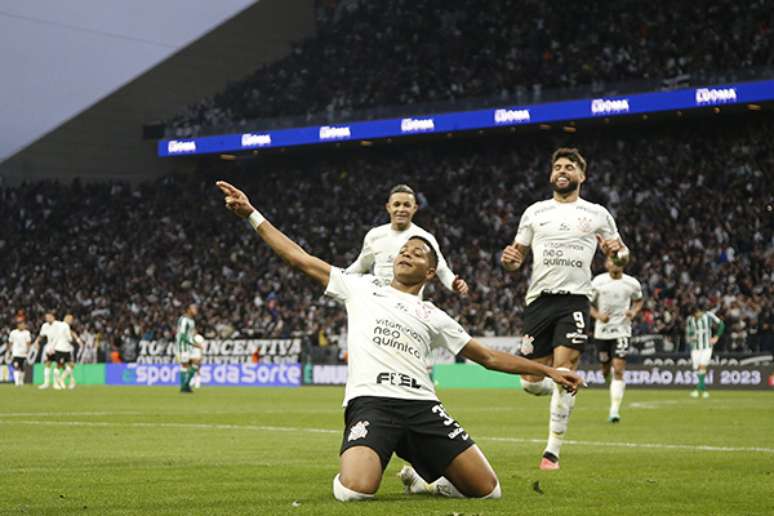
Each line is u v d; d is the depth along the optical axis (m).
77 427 23.16
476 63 74.06
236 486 11.86
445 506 9.86
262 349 59.97
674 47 67.69
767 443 18.91
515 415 28.53
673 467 14.35
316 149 76.62
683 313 55.78
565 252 15.41
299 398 40.56
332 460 15.33
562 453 16.73
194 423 24.77
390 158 75.81
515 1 75.94
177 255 74.44
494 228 67.50
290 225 74.44
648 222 63.62
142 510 9.77
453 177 72.12
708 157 65.19
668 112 61.75
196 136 75.06
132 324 68.50
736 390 50.34
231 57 81.50
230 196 10.57
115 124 79.06
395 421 10.23
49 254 76.31
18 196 77.31
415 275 10.73
